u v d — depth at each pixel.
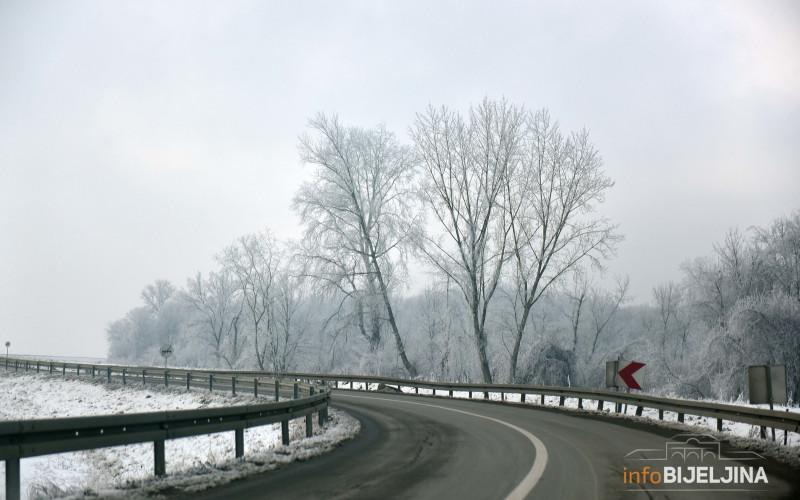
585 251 41.44
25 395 43.50
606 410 21.55
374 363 47.34
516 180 43.53
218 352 68.94
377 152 49.31
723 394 34.09
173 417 9.57
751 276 40.25
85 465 19.56
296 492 8.25
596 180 41.25
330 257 48.19
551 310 55.19
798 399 33.09
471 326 45.00
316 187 49.66
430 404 26.27
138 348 97.56
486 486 8.61
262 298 63.16
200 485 8.64
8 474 7.32
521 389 27.23
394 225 48.34
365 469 10.12
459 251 43.72
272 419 12.66
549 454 11.66
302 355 61.62
